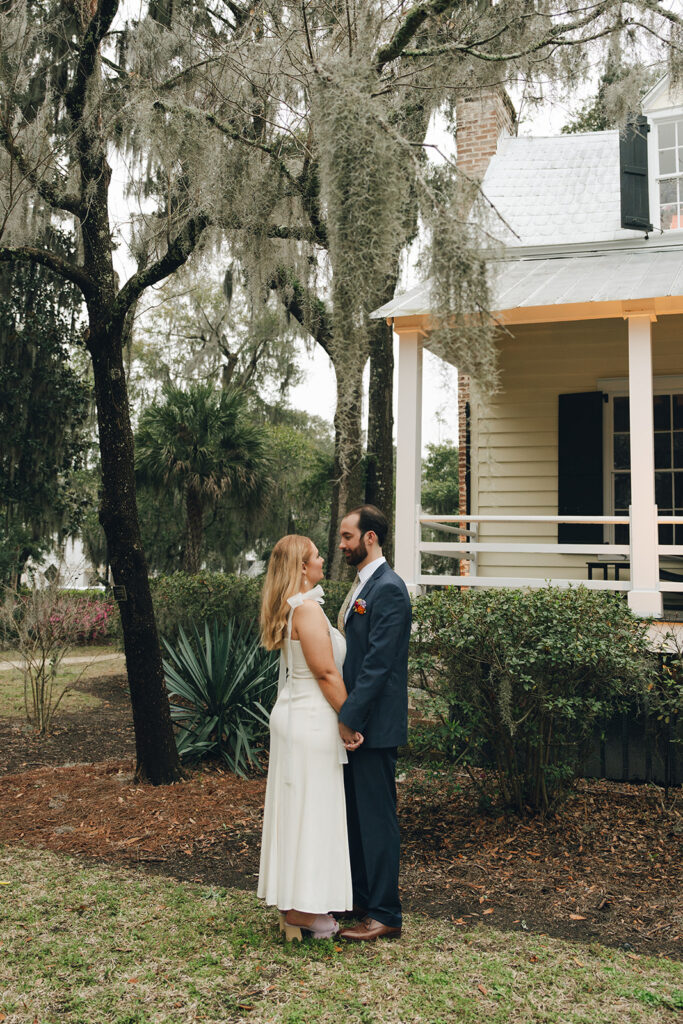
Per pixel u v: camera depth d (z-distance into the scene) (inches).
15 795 254.4
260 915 158.2
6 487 661.9
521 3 232.5
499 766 218.4
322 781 143.8
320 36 248.5
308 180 245.3
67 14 277.4
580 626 202.1
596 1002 125.1
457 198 184.2
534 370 377.7
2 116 250.5
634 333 268.8
